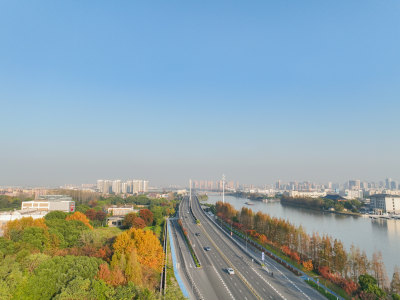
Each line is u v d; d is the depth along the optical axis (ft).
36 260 311.88
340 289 382.63
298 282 407.23
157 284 368.07
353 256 450.30
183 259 513.45
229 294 360.69
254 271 451.12
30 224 486.38
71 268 301.84
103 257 389.80
